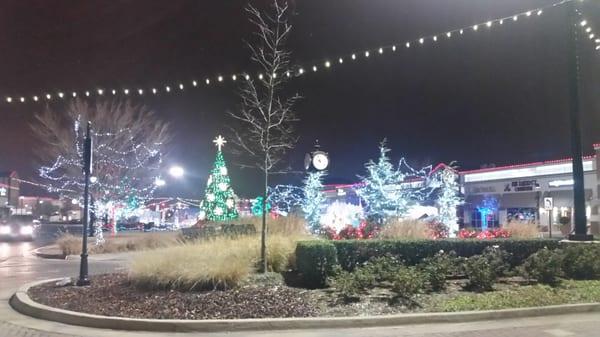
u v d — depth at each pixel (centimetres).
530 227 1897
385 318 977
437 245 1419
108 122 3469
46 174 4888
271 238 1458
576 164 1567
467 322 1000
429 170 4575
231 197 2791
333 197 5138
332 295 1141
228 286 1173
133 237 3094
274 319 955
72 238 2791
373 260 1281
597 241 1516
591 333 903
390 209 2239
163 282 1182
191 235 1836
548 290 1212
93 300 1135
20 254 2861
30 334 912
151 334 920
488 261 1347
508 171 5488
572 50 1597
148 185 4038
